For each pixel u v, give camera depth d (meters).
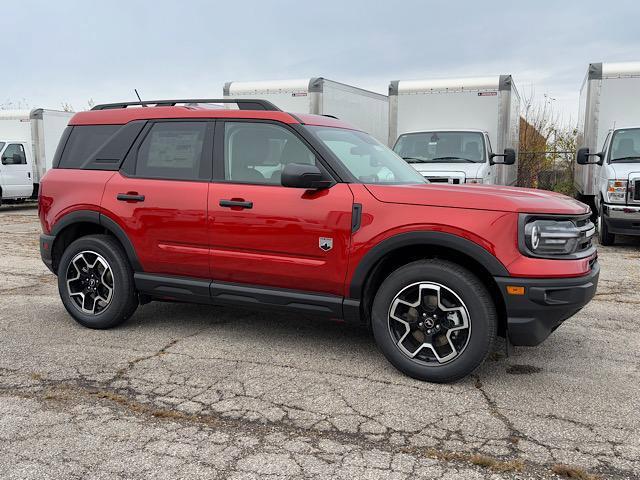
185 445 3.10
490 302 3.79
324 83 12.11
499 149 11.37
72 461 2.93
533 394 3.78
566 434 3.24
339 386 3.89
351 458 2.97
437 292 3.88
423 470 2.86
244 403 3.61
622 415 3.48
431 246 3.96
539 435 3.23
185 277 4.73
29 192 18.16
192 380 3.97
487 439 3.18
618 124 11.22
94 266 5.07
